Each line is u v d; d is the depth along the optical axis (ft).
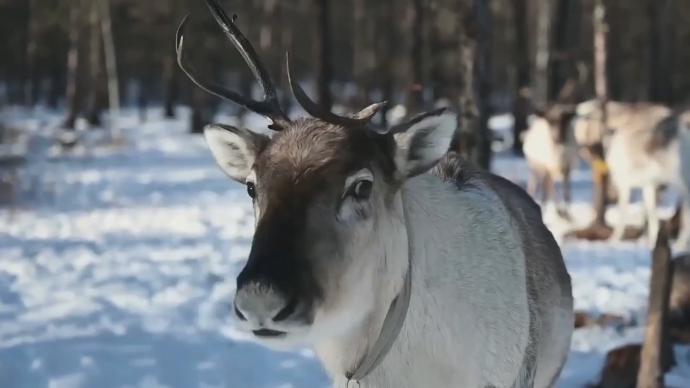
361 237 11.04
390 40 110.73
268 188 10.84
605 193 44.73
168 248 41.09
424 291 12.20
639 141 43.09
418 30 60.39
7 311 29.99
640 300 30.60
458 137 31.07
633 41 120.88
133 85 193.47
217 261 37.93
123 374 23.36
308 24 118.42
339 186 10.82
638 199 56.65
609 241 42.91
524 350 13.44
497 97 145.48
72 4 115.85
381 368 12.07
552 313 14.80
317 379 23.08
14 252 40.27
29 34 142.51
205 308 30.22
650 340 20.53
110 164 79.30
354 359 11.90
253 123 108.99
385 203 11.56
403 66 111.96
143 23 123.03
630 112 44.91
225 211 52.37
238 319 10.21
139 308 30.27
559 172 51.67
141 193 60.64
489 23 31.22
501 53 126.00
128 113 138.21
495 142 86.38
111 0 117.19
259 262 10.13
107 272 35.99
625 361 22.40
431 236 12.55
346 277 10.87
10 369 23.53
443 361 12.26
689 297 25.75
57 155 85.20
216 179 67.67
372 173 11.20
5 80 172.14
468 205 13.34
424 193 12.85
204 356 24.84
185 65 12.12
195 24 111.34
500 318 12.88
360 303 11.33
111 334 27.02
